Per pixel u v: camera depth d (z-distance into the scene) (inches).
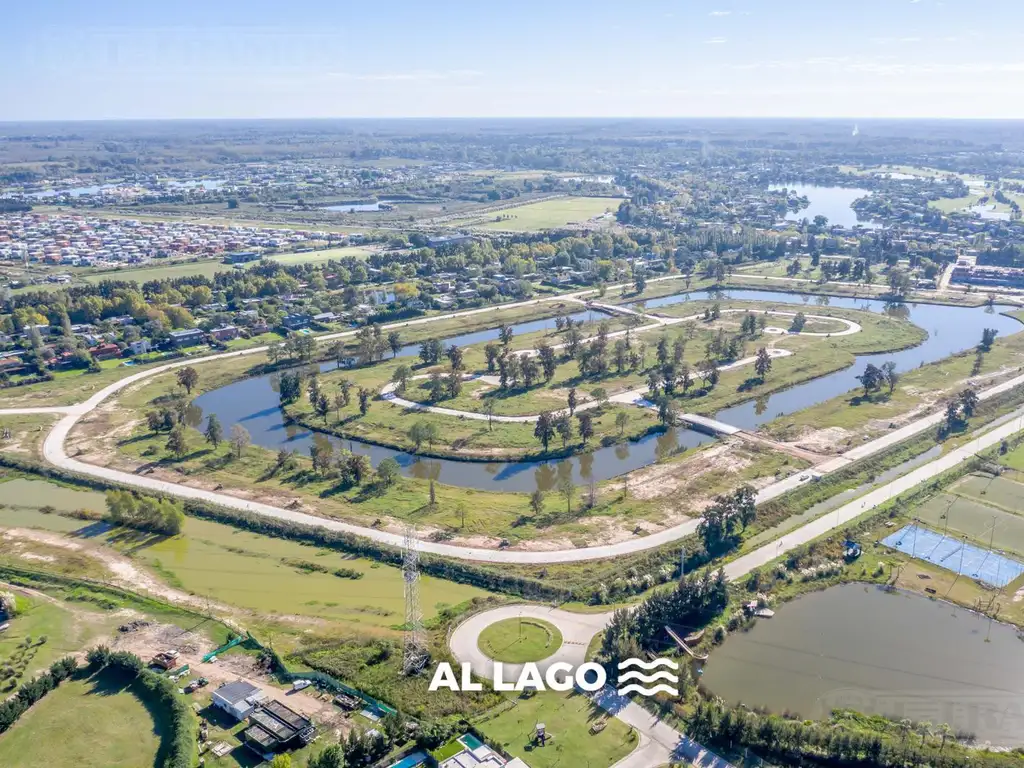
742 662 5600.4
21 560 7071.9
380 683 5354.3
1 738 4926.2
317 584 6712.6
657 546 7101.4
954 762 4603.8
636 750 4746.6
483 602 6304.1
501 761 4640.8
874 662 5585.6
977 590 6427.2
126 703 5231.3
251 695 5182.1
